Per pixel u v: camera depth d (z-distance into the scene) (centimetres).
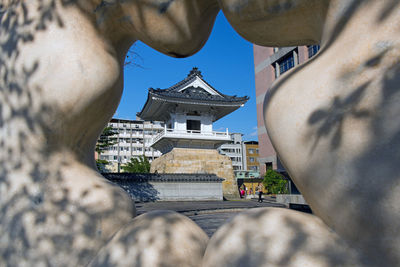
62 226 195
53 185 208
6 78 222
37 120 211
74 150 228
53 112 210
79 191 207
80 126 224
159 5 204
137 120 7056
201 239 177
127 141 6881
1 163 213
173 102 2664
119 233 173
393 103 113
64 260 190
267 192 3131
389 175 106
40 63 212
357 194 115
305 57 2500
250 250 129
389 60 122
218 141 2878
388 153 109
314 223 136
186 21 211
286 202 1603
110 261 158
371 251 114
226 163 2923
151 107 2845
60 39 216
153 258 151
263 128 3184
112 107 243
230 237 140
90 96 215
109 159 6569
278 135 153
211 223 909
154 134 7131
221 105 2803
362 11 139
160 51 242
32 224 196
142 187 2028
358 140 117
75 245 192
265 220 140
